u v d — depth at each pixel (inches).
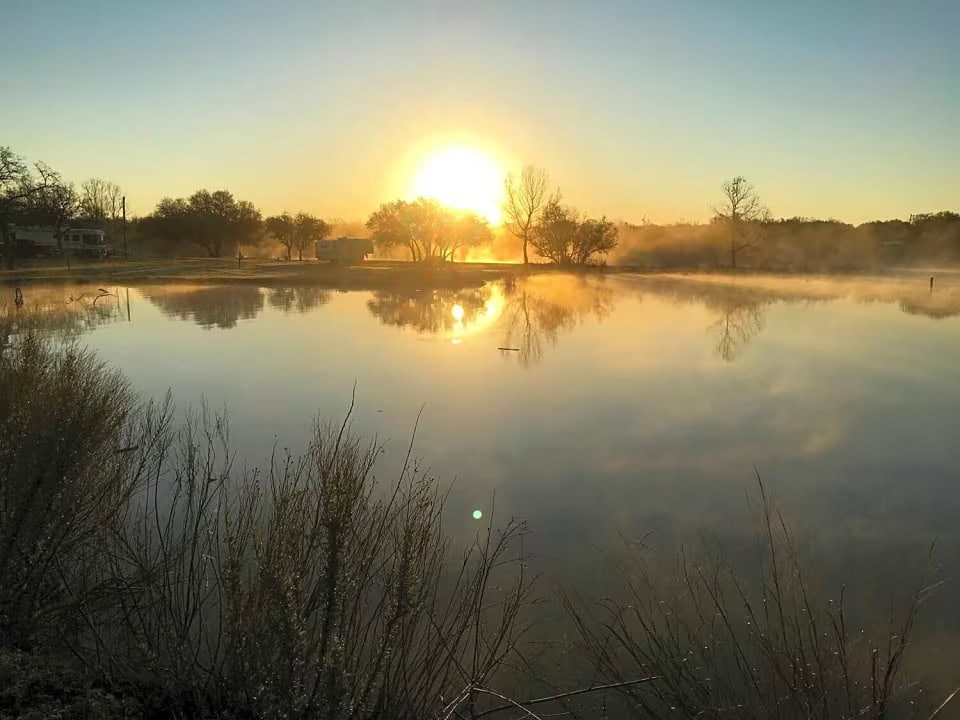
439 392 582.2
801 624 220.8
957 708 179.8
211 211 3395.7
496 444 434.3
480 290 1739.7
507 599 213.6
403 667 162.7
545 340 881.5
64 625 195.6
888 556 280.7
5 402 287.1
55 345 653.3
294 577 157.6
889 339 902.4
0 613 191.6
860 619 228.7
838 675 185.0
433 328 994.7
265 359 735.1
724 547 289.6
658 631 213.6
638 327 1019.3
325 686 149.9
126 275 1931.6
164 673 167.3
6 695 155.6
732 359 746.8
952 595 244.7
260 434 445.7
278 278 1916.8
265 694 150.9
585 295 1598.2
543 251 2898.6
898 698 182.2
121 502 243.3
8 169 1897.1
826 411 525.0
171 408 512.7
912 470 393.1
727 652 197.0
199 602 189.8
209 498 268.4
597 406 537.0
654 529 307.3
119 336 892.0
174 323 1030.4
